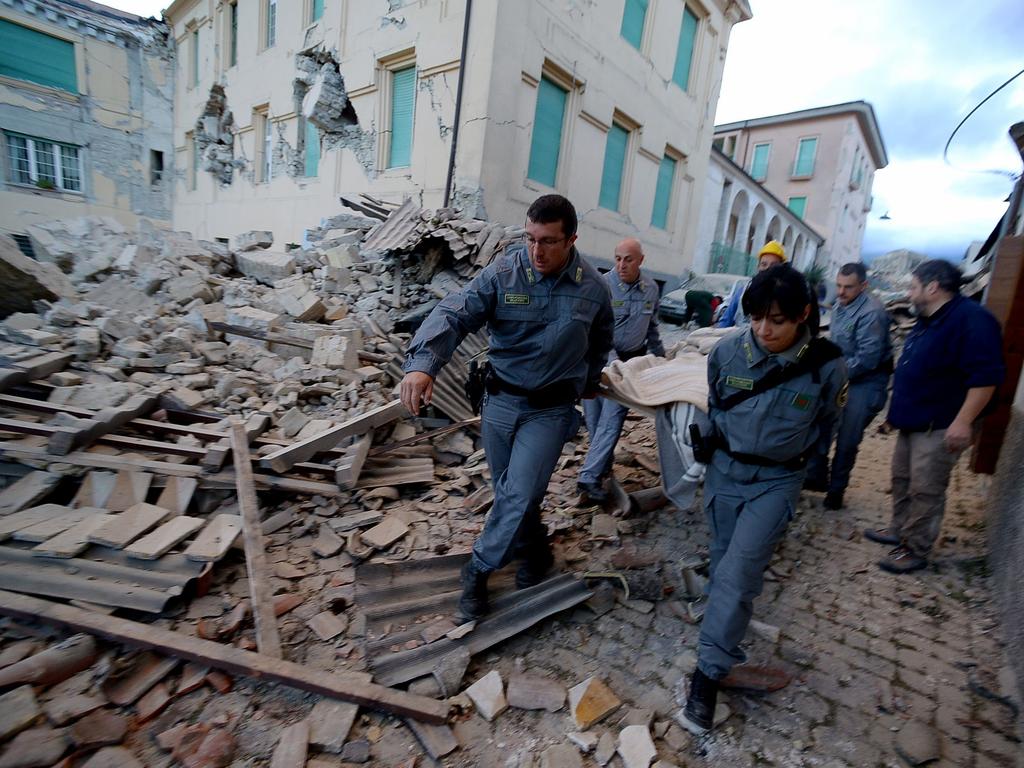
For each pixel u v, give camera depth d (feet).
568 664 7.19
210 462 9.32
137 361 12.57
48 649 5.95
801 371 5.99
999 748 6.24
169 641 6.23
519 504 6.99
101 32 53.88
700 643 6.31
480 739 5.99
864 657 7.68
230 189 47.32
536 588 8.17
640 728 6.13
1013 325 12.27
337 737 5.65
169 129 58.23
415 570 8.39
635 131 36.19
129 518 7.87
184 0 49.55
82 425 9.30
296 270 20.67
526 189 28.45
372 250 20.79
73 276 18.12
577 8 28.53
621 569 9.19
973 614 8.75
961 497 13.62
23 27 50.42
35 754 5.02
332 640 7.08
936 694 7.05
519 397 7.34
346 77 32.17
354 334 15.39
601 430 11.16
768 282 5.65
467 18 25.04
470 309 7.00
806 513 12.32
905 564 9.89
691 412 8.30
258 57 40.37
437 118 27.07
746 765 5.92
